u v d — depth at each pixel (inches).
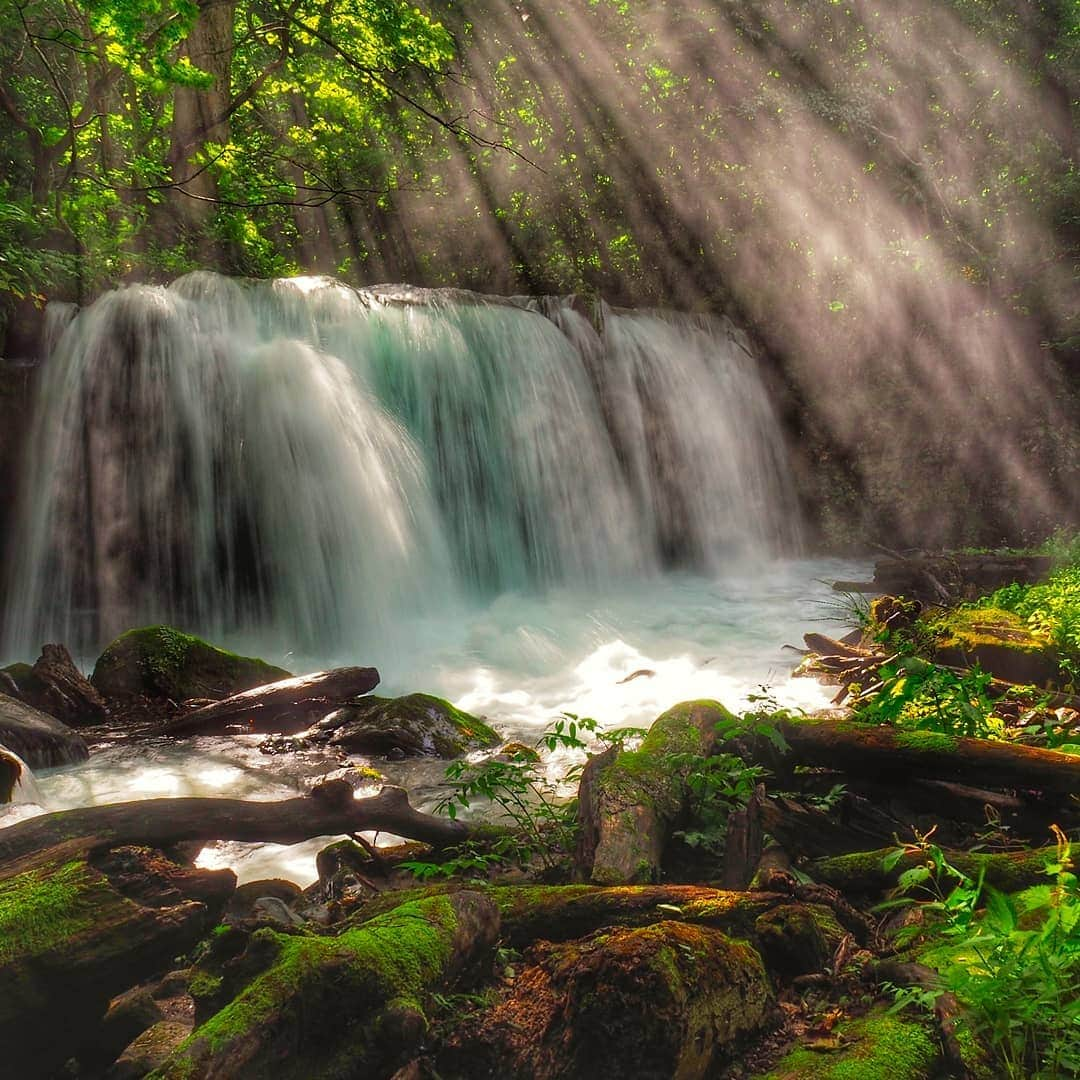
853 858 156.2
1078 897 120.4
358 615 481.1
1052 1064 102.5
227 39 781.3
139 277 678.5
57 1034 109.3
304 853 201.5
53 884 114.6
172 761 282.8
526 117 973.2
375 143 981.8
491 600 561.0
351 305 552.1
